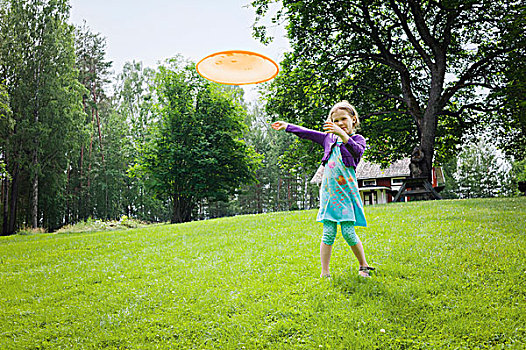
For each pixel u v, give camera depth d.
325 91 22.02
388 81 23.44
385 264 4.96
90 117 49.31
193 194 34.53
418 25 19.64
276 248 6.80
